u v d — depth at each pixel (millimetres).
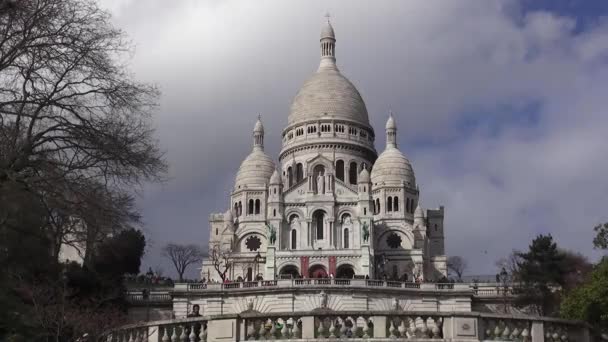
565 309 56938
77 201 38781
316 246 161000
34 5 37531
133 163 39688
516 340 34344
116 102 40188
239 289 97875
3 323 44000
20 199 37500
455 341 33469
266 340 33719
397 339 33312
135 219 41062
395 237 169250
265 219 172500
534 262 99000
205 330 34688
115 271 90625
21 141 37688
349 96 196375
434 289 100688
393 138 189125
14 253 42500
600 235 58562
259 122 195500
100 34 39812
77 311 61188
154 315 98125
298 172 188125
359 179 164125
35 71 38031
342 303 96438
